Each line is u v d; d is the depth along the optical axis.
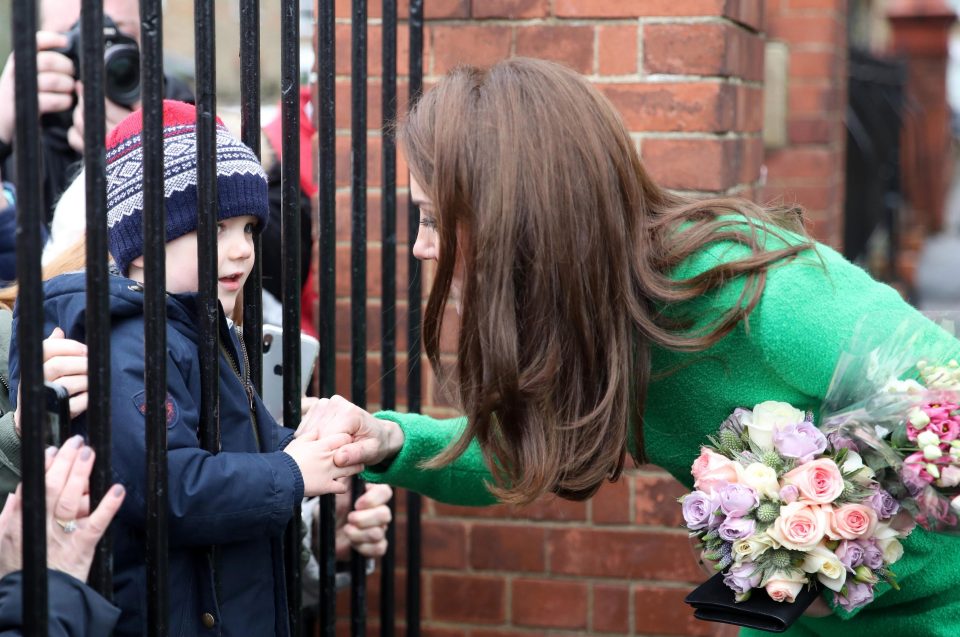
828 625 1.72
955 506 1.46
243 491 1.57
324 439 1.71
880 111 6.89
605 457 1.58
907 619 1.68
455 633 2.78
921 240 9.80
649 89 2.50
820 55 4.78
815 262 1.57
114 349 1.60
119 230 1.67
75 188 1.96
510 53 2.55
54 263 1.87
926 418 1.46
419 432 1.93
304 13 3.48
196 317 1.68
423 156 1.58
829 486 1.47
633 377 1.61
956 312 1.73
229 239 1.70
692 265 1.58
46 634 1.26
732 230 1.59
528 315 1.54
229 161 1.68
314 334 2.80
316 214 2.79
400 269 2.70
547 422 1.56
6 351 1.76
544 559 2.72
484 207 1.51
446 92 1.59
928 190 11.36
